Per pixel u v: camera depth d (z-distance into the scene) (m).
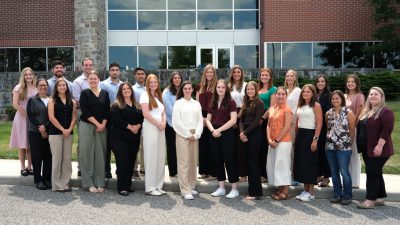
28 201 7.16
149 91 7.73
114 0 23.58
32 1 22.05
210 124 7.78
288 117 7.40
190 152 7.75
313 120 7.48
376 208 7.07
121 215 6.49
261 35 22.81
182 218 6.39
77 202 7.16
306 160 7.44
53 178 7.79
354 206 7.17
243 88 8.34
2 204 6.97
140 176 8.61
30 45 22.08
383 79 17.28
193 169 7.80
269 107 8.09
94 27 21.14
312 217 6.53
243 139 7.50
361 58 21.70
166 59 23.69
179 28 23.72
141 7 23.64
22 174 8.45
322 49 21.64
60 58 22.27
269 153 7.68
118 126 7.62
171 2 23.64
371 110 7.02
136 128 7.65
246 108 7.62
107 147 8.20
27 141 8.38
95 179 7.93
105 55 23.25
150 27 23.67
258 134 7.49
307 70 18.27
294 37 21.53
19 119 8.37
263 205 7.17
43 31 22.09
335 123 7.30
